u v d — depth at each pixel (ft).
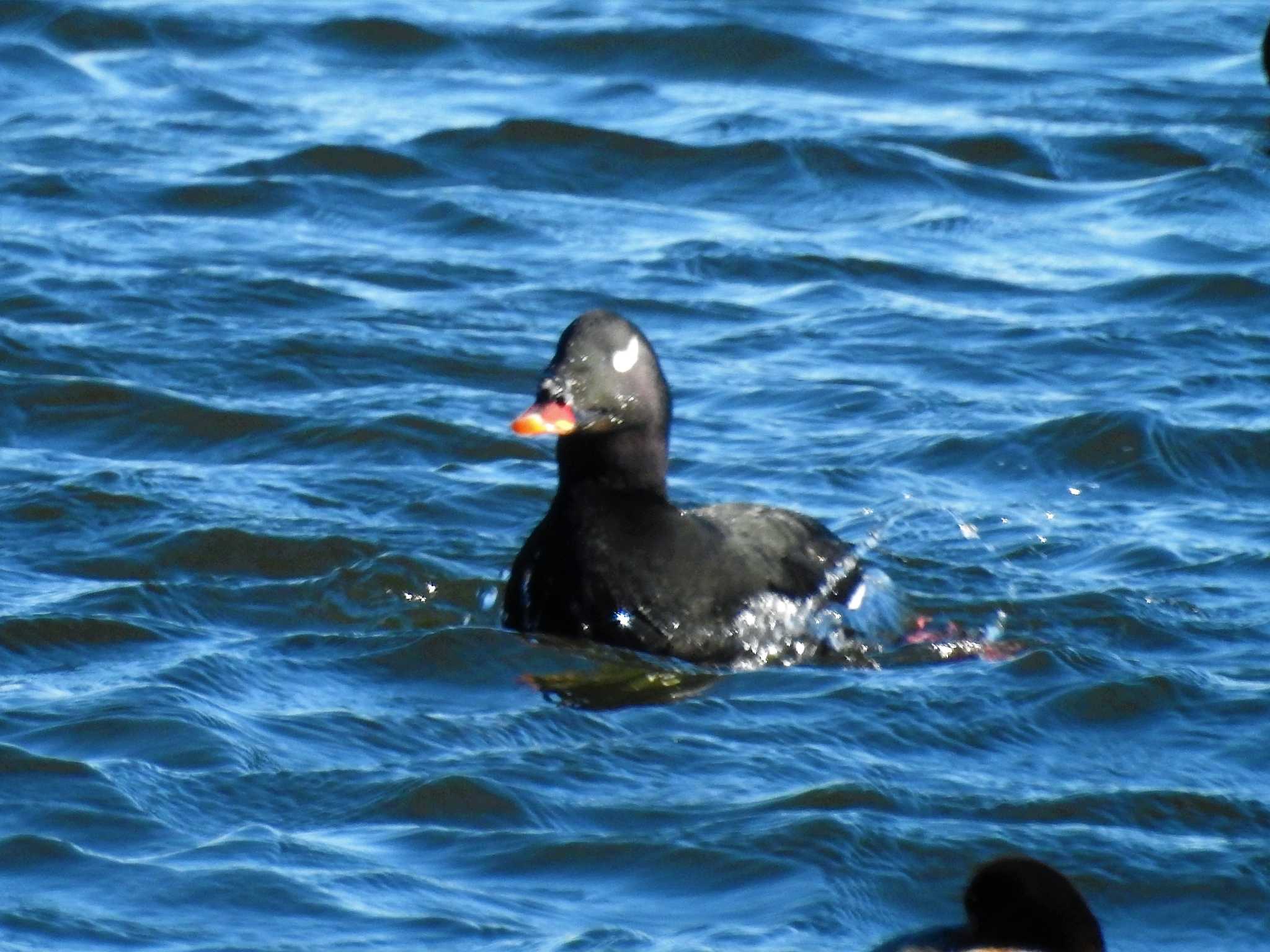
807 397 54.08
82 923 28.14
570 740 34.65
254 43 83.71
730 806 32.17
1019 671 37.93
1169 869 30.78
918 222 68.49
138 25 83.61
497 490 47.34
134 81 79.05
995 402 53.67
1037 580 43.11
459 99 79.15
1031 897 23.43
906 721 35.88
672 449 50.49
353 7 88.69
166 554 43.16
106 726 34.17
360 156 71.61
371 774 32.94
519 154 72.79
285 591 41.55
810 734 35.17
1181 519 46.96
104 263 61.77
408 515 45.85
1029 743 35.42
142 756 33.32
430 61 83.66
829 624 39.70
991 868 23.71
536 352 56.59
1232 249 65.98
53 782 32.27
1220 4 93.40
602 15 87.97
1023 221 68.80
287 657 38.11
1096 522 46.73
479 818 31.73
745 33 84.38
